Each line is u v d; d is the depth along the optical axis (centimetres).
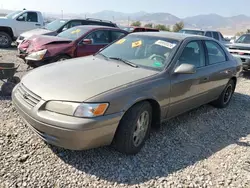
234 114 534
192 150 366
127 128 311
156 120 371
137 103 324
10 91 518
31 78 345
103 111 286
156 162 327
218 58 511
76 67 373
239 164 337
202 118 490
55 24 1166
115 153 334
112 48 457
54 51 682
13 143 336
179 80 382
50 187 265
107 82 318
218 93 520
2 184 262
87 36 756
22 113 313
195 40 450
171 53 397
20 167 291
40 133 298
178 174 306
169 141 385
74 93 290
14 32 1345
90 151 333
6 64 527
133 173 300
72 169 296
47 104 290
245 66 933
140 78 341
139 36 459
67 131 274
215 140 406
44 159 309
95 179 284
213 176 308
